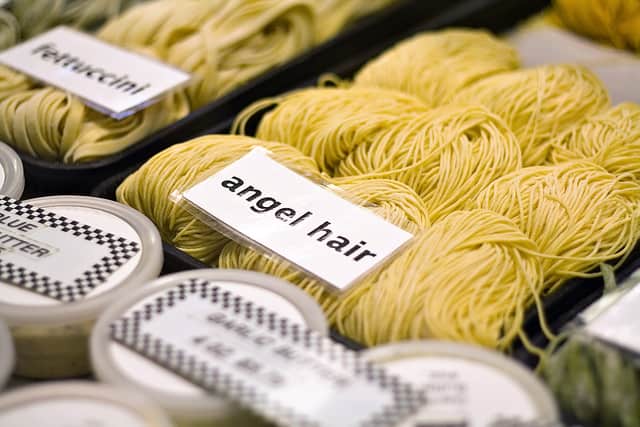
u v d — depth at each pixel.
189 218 1.03
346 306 0.91
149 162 1.07
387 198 1.03
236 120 1.24
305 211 0.99
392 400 0.73
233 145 1.08
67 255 0.91
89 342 0.82
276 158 1.05
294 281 0.94
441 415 0.73
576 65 1.26
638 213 1.03
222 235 1.02
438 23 1.50
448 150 1.09
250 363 0.76
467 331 0.86
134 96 1.20
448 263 0.92
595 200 1.03
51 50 1.29
